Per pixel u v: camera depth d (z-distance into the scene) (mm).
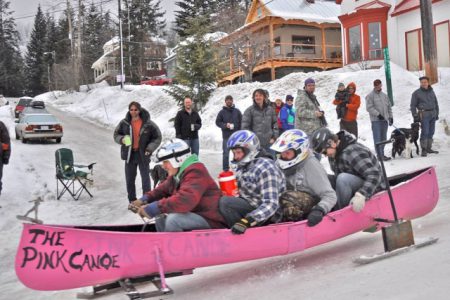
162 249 3959
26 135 19906
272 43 29109
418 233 5059
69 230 3732
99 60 61906
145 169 8344
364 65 24359
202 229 4297
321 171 4605
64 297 4969
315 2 32219
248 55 28297
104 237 3812
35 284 3664
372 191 4711
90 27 72750
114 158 16766
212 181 4402
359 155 4801
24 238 3633
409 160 10922
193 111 10469
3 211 9492
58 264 3693
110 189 11695
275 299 3688
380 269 3916
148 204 4367
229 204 4336
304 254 5027
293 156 4582
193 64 22844
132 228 4613
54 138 20516
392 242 4355
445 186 7590
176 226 4227
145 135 8297
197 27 23516
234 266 5047
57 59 72625
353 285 3619
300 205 4512
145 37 55812
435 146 12398
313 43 31594
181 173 4348
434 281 3314
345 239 5441
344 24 26781
